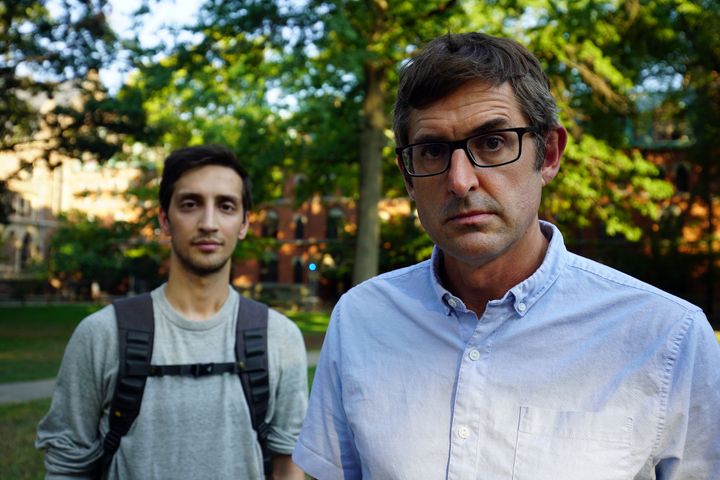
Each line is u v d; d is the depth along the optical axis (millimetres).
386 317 1569
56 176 54188
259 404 2180
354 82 14977
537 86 1414
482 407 1378
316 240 44469
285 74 12453
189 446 2064
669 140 34375
